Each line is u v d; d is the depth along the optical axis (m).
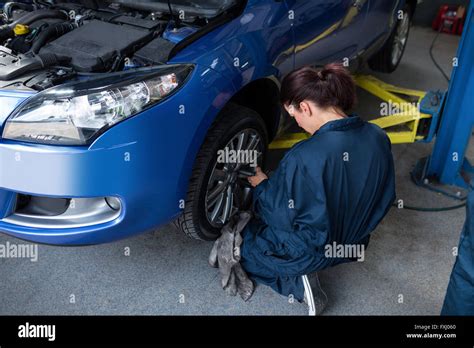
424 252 2.13
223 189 1.99
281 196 1.62
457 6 5.24
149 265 2.04
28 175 1.51
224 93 1.77
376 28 3.05
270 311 1.83
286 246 1.70
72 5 2.43
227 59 1.80
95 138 1.48
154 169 1.59
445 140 2.51
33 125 1.51
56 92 1.53
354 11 2.67
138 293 1.90
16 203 1.69
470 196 1.27
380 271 2.02
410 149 2.98
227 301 1.87
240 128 1.92
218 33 1.86
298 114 1.62
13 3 2.41
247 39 1.92
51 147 1.48
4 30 2.03
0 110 1.55
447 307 1.48
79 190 1.50
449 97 2.39
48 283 1.93
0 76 1.65
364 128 1.60
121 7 2.31
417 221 2.33
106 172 1.51
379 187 1.63
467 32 2.21
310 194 1.53
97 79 1.58
